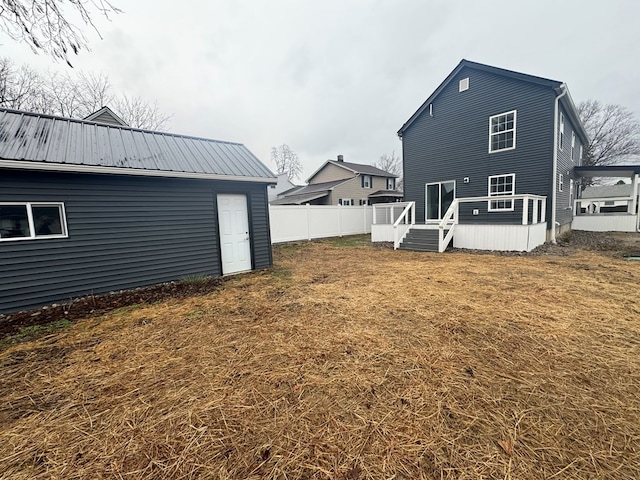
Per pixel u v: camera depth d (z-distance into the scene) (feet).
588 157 88.28
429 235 34.04
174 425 6.07
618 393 6.72
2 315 13.82
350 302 14.08
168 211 19.13
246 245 23.18
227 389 7.31
